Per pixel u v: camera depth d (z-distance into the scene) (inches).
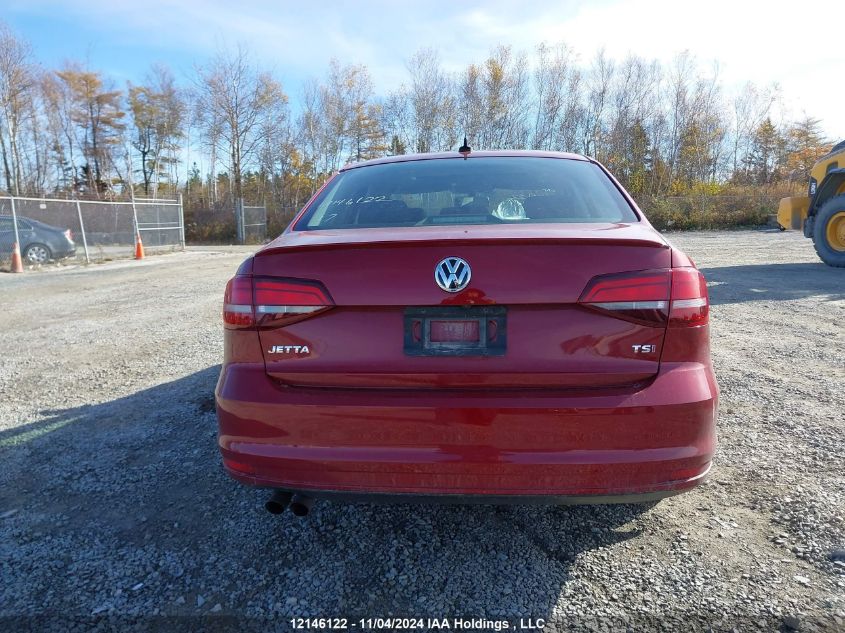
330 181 120.2
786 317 255.6
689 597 80.0
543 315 75.0
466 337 75.9
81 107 2098.9
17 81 1898.4
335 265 77.5
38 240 597.3
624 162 1641.2
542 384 74.9
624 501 75.6
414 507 106.7
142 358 215.8
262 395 78.6
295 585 85.2
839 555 87.7
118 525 102.0
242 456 79.7
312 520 102.8
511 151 124.6
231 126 1738.4
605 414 72.8
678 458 73.6
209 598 82.6
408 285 75.6
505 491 74.5
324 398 76.9
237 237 1390.3
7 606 81.3
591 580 84.5
